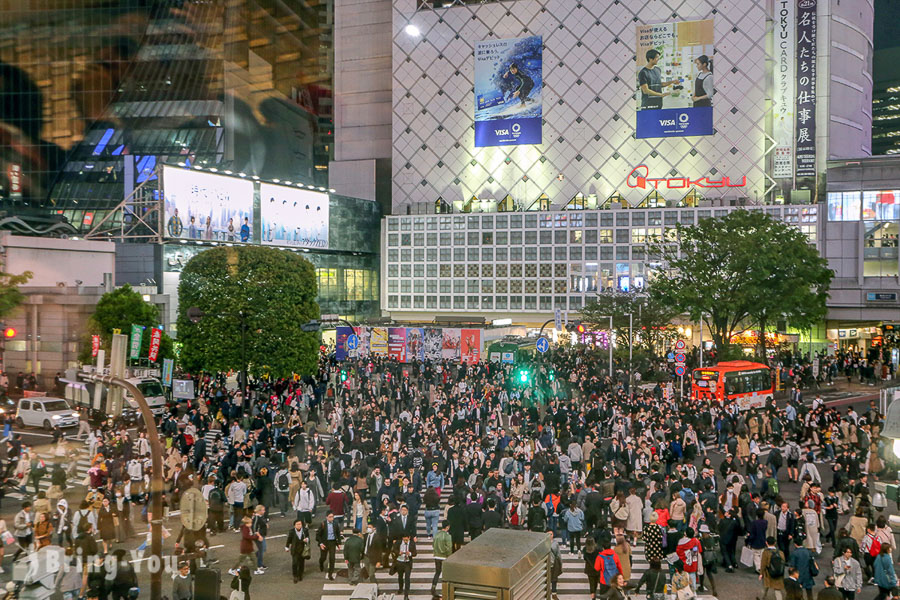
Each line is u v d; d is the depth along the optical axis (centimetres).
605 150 10231
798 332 8175
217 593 1622
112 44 8500
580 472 2783
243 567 1758
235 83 9081
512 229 10012
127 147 8731
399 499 2072
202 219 7788
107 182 8606
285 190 8881
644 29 10000
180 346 5666
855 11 10138
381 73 11412
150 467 2634
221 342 5325
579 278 9681
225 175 8062
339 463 2761
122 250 7438
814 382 5769
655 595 1758
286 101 10162
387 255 10719
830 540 2339
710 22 9769
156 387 4641
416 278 10556
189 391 4428
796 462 3125
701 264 5531
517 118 10531
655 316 6216
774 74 9638
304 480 2377
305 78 10662
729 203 9394
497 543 798
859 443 3341
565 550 2309
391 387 4828
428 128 10950
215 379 5594
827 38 9488
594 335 6650
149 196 7869
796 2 9506
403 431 3453
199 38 8931
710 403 4153
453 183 10862
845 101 9994
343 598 1933
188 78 8825
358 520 2264
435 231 10425
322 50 11225
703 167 9881
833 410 3875
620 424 3403
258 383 5472
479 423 3706
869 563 1897
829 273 5953
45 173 8462
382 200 11231
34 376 5162
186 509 1587
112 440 3134
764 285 5588
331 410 4322
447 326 7106
